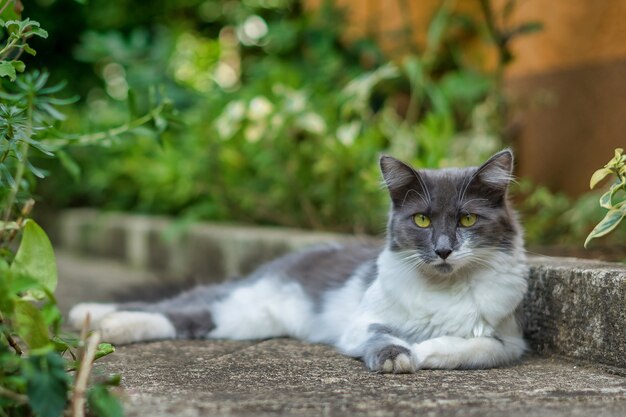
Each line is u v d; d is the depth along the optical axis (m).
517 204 6.41
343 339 4.02
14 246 4.59
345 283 4.45
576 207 5.86
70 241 9.99
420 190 3.85
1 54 3.42
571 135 6.64
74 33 11.20
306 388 3.16
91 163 9.73
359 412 2.76
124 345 4.27
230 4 10.95
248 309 4.64
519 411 2.79
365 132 7.11
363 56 8.74
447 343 3.63
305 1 10.09
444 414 2.75
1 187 3.47
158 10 11.34
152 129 4.66
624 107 6.08
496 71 7.05
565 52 6.72
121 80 11.20
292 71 7.93
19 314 2.56
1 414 2.49
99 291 6.44
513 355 3.77
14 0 3.58
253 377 3.38
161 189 8.48
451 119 7.32
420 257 3.76
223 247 6.95
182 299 4.87
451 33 8.19
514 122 7.24
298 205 7.23
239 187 7.52
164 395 2.97
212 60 9.57
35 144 3.27
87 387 2.98
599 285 3.65
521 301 3.94
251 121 7.18
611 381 3.36
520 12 7.32
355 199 6.61
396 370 3.48
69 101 3.92
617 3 6.15
